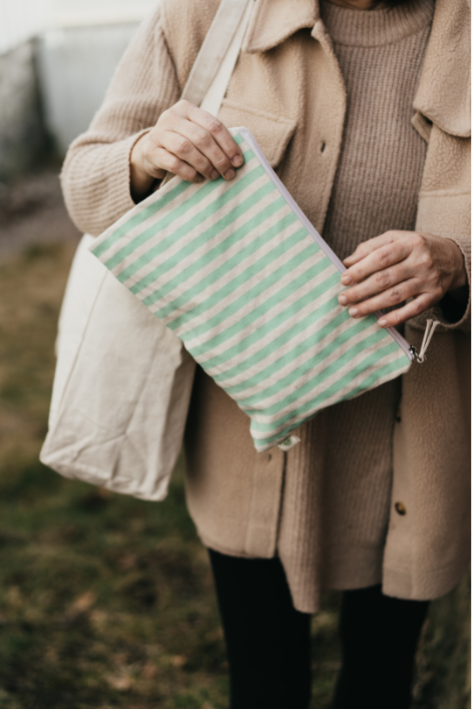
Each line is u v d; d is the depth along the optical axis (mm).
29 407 3117
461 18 1030
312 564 1212
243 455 1222
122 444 1217
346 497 1243
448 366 1151
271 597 1278
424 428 1153
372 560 1289
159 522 2439
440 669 1592
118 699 1793
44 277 4660
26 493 2588
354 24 1065
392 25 1063
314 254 959
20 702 1768
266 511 1220
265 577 1272
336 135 1062
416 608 1307
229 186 956
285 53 1069
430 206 1071
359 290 948
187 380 1193
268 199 953
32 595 2111
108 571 2221
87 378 1179
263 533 1229
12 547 2311
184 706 1771
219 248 974
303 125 1067
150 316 1132
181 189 968
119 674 1865
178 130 928
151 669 1883
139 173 1050
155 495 1268
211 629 2012
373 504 1248
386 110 1069
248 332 1000
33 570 2209
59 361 1219
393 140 1071
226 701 1780
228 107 1102
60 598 2109
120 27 6992
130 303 1131
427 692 1647
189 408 1298
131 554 2293
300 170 1088
